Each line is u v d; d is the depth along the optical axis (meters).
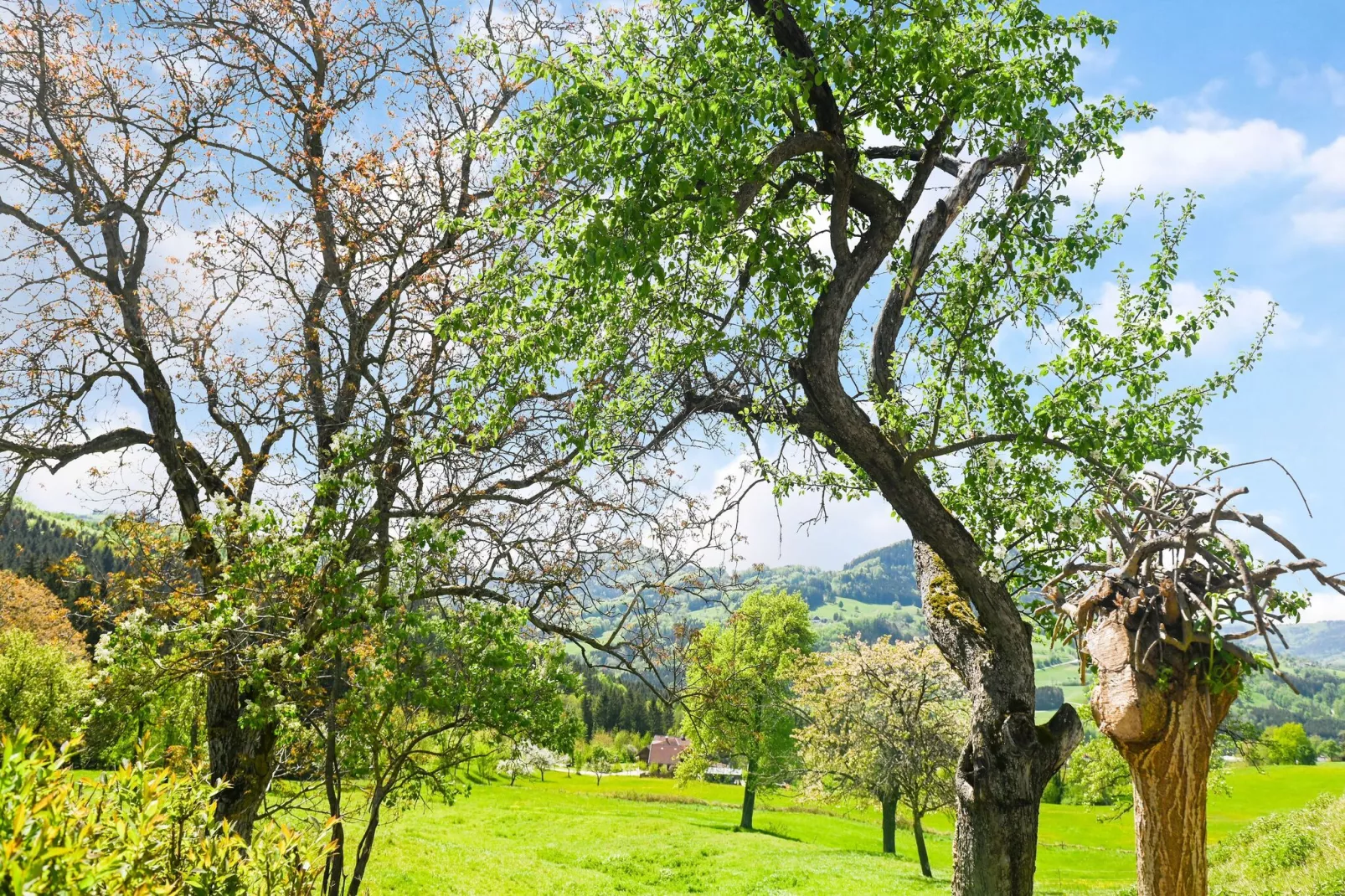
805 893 24.78
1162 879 3.96
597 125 6.65
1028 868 7.64
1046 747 7.78
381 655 8.67
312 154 12.16
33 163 11.54
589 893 22.31
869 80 7.89
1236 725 18.41
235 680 9.73
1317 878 10.87
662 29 7.58
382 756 9.41
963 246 10.15
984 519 9.63
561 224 7.10
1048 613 7.95
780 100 6.89
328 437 11.52
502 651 8.97
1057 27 7.86
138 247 12.19
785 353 8.71
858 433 7.95
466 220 8.14
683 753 42.09
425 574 9.88
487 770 9.95
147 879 2.74
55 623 30.23
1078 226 9.07
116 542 10.23
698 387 9.93
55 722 27.66
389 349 11.79
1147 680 3.99
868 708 30.38
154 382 11.35
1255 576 3.95
